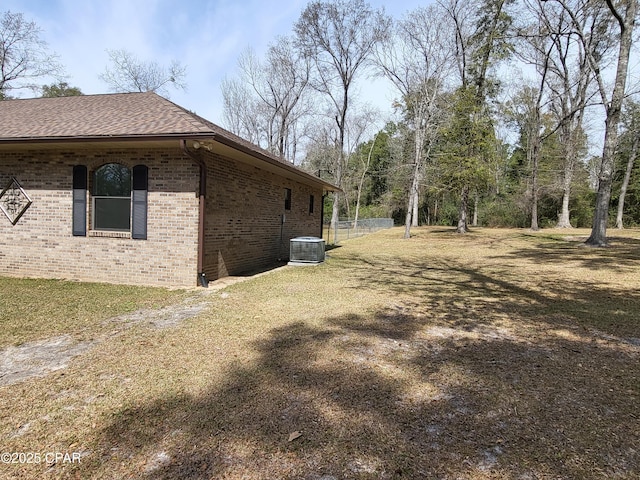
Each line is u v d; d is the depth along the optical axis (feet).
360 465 6.81
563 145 83.97
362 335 14.39
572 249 43.57
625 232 66.85
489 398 9.43
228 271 28.76
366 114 113.60
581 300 20.57
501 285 25.12
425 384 10.18
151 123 24.27
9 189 26.78
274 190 38.04
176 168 24.35
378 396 9.44
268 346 13.01
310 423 8.15
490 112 70.08
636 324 16.05
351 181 124.98
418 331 15.03
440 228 94.89
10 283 24.16
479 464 6.86
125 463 6.76
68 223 26.03
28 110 31.19
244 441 7.47
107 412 8.50
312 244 35.73
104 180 25.67
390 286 24.90
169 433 7.70
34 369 10.84
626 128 83.41
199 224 24.17
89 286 23.66
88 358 11.69
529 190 89.51
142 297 20.77
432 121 69.10
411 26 63.00
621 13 49.70
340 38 87.71
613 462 6.95
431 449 7.30
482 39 66.69
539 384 10.26
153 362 11.43
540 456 7.11
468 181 65.67
